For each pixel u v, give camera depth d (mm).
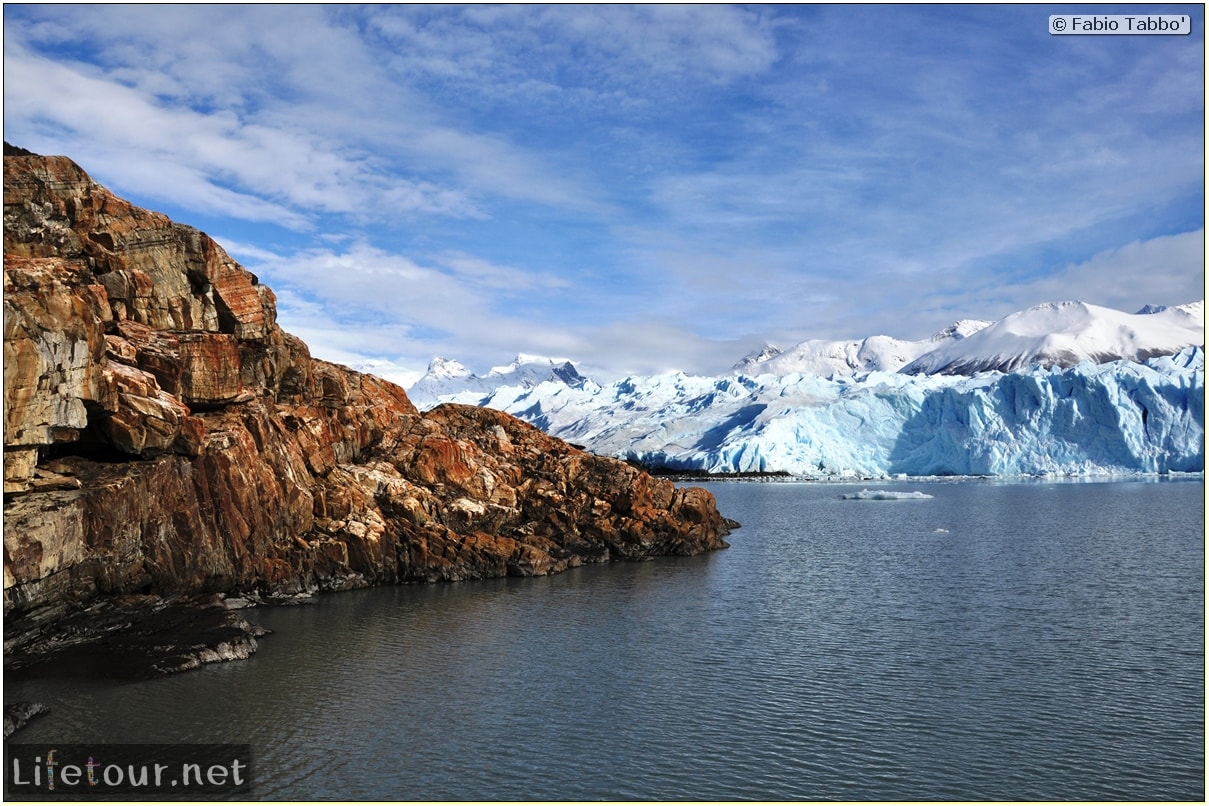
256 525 48188
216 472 45375
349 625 43281
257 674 34438
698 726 29828
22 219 41969
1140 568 63500
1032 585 56688
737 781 25609
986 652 39406
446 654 38281
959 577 60250
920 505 128625
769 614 47406
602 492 73250
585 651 39250
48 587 35062
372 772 25734
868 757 27344
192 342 46156
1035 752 27766
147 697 30953
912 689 33875
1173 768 26609
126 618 37344
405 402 73688
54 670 32656
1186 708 31734
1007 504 126188
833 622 45500
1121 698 32844
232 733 28328
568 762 26750
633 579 59062
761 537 86875
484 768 26234
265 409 51469
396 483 59219
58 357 35531
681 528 73312
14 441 33875
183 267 48781
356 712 30578
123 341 43438
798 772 26234
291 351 58312
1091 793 25016
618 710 31344
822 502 139875
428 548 57312
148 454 41938
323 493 55312
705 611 48125
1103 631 43344
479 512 62281
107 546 38250
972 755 27531
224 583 45469
